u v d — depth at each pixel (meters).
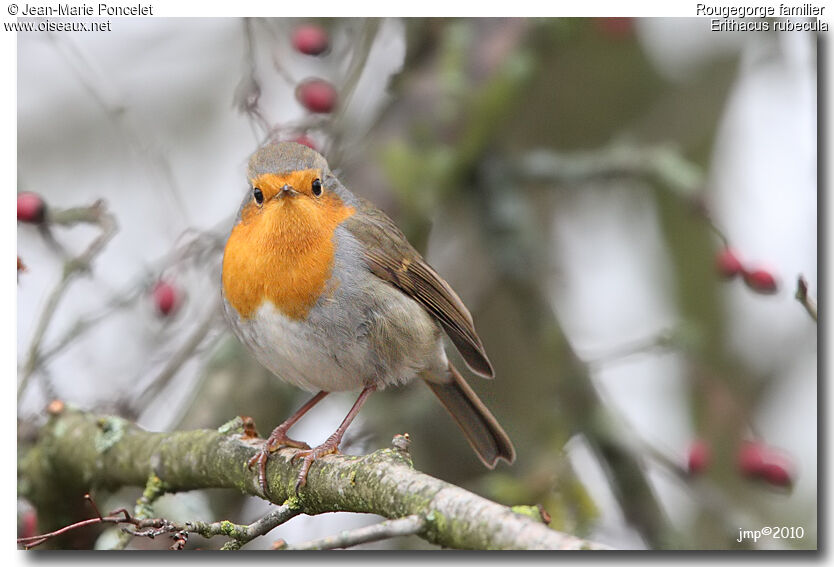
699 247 12.73
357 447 10.27
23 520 8.80
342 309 7.89
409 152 10.43
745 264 9.73
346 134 9.70
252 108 8.83
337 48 10.10
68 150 11.17
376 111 10.78
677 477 10.12
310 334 7.86
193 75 11.57
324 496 6.44
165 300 9.16
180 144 11.34
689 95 12.48
